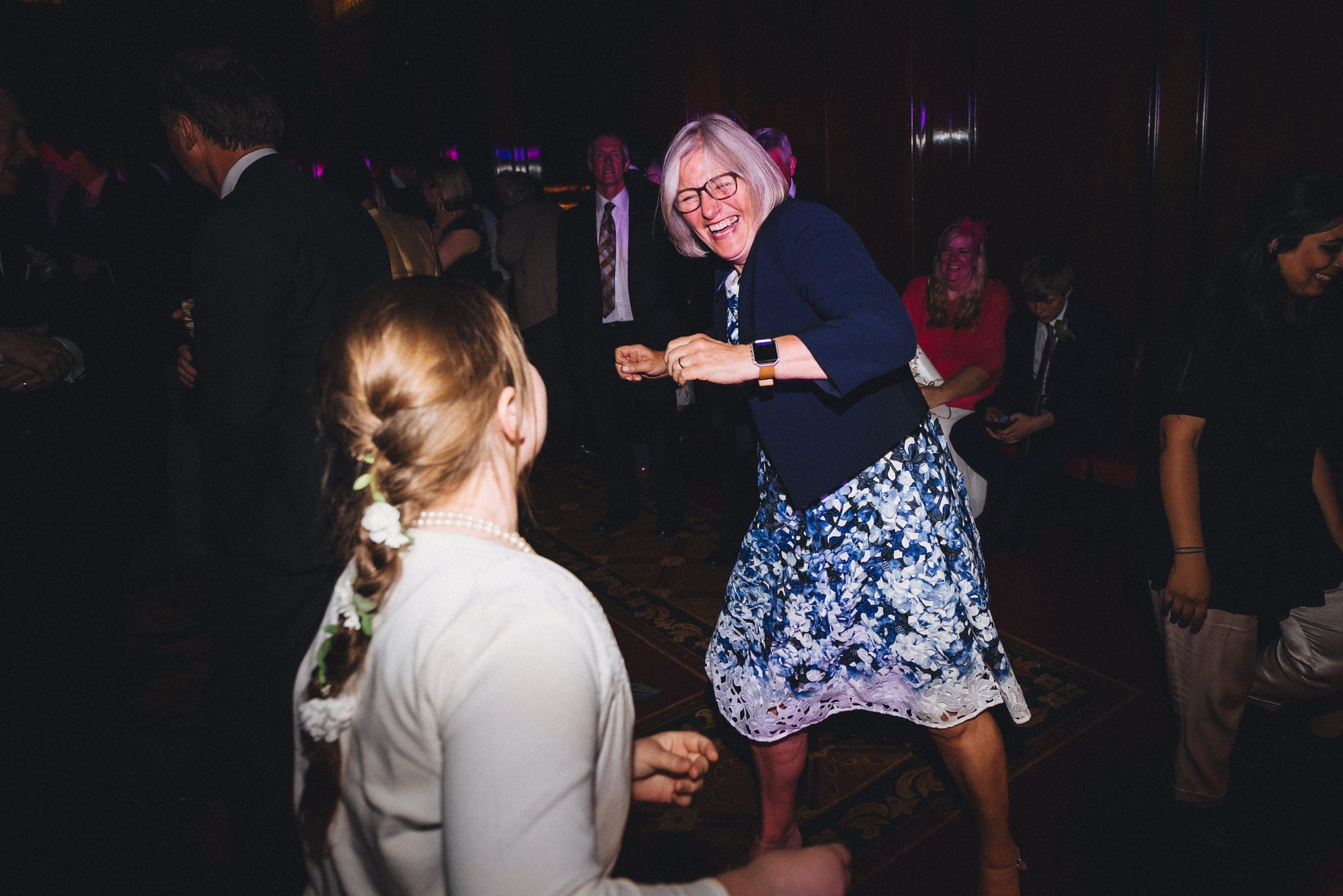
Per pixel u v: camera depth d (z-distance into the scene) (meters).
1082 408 3.43
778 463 1.72
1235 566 1.82
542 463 5.16
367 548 0.80
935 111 4.30
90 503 2.74
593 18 6.13
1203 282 1.82
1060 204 4.00
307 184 1.83
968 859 2.09
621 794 0.83
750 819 2.28
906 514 1.71
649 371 1.71
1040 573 3.48
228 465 1.73
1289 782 2.25
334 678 0.78
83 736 2.52
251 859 1.89
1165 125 3.58
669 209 1.81
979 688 1.74
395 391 0.79
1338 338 1.76
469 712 0.67
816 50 4.77
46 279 2.84
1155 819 2.18
